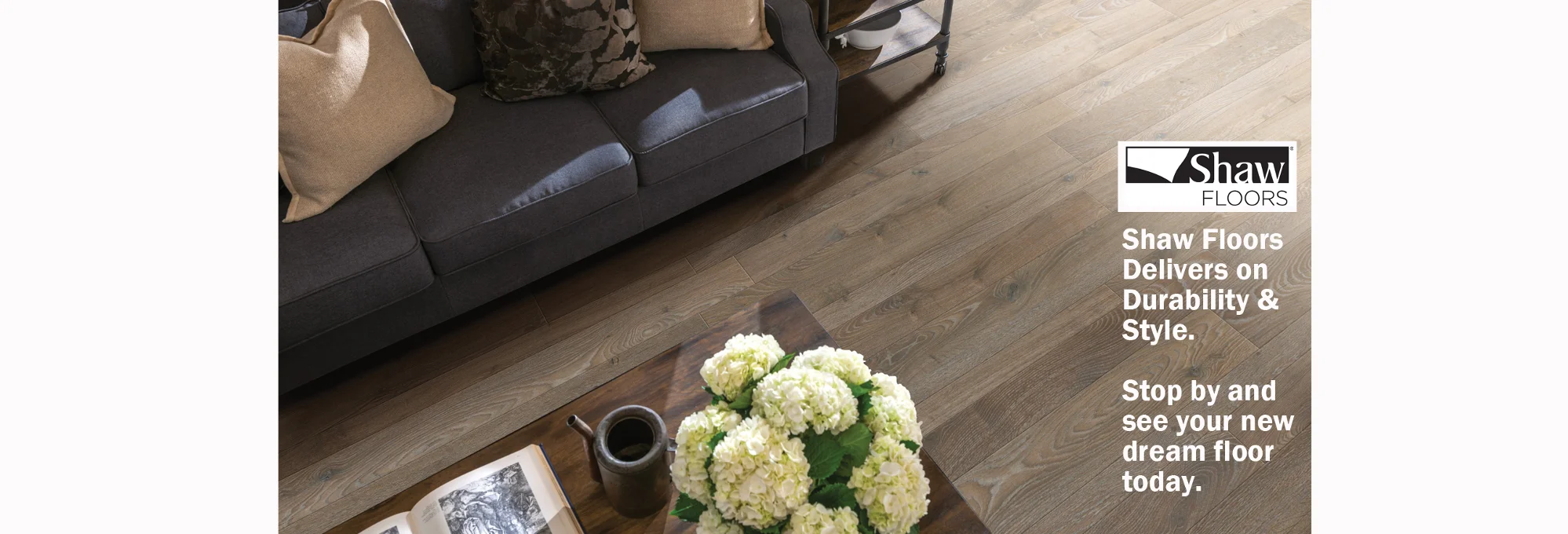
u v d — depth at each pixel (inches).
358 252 67.9
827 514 39.5
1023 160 97.0
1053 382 75.8
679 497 48.3
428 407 75.5
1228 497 67.4
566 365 78.5
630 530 50.0
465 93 82.0
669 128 78.7
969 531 49.7
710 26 83.0
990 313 81.6
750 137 84.0
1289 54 109.7
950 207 91.9
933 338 79.8
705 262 87.3
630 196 80.5
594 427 55.2
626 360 78.7
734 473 39.2
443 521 50.3
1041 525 66.5
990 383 75.9
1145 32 114.4
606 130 78.2
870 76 109.3
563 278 86.1
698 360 58.8
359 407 75.7
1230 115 101.9
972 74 109.1
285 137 66.6
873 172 96.3
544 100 81.0
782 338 60.2
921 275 85.3
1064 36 114.3
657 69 83.7
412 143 75.0
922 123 102.3
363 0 71.2
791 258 87.4
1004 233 89.0
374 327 73.2
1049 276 84.7
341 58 68.4
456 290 76.3
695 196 86.4
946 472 69.8
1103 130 100.5
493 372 78.0
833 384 41.9
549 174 74.1
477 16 77.3
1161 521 66.2
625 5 78.9
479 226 71.5
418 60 77.3
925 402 74.7
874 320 81.5
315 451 72.6
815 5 94.3
